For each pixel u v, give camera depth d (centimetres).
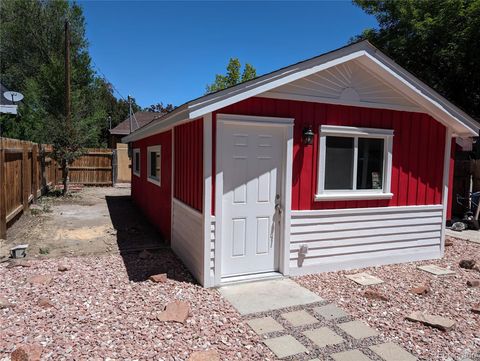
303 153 517
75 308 392
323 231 540
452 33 1163
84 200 1315
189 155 541
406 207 600
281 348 323
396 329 364
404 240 607
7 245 657
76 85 2023
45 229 800
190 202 536
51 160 1529
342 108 538
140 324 357
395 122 580
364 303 429
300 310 406
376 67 531
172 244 655
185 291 453
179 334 340
